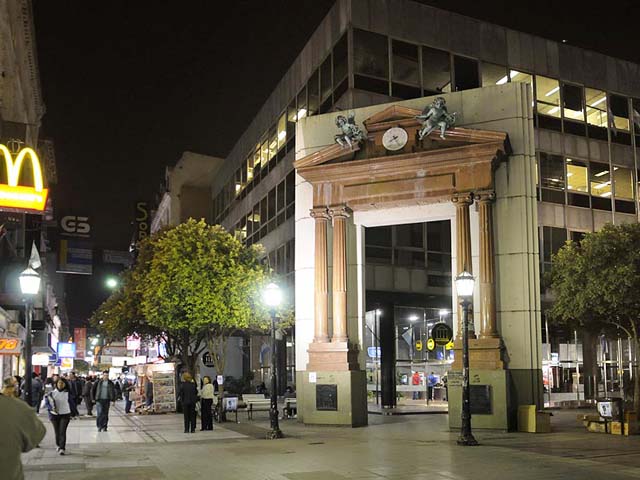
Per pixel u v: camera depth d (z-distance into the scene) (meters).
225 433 21.75
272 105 41.81
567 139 37.22
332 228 24.31
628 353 35.78
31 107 37.22
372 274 30.58
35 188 13.41
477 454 15.60
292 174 37.53
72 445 18.55
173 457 15.73
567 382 35.28
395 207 23.78
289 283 37.38
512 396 21.14
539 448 16.69
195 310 28.83
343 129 23.78
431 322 33.97
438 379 33.78
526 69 36.22
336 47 32.47
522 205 21.94
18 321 36.34
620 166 38.88
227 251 30.95
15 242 34.38
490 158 21.75
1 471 5.07
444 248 32.75
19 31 31.22
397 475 12.66
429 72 32.94
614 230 23.42
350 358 23.53
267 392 42.28
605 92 39.16
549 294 34.28
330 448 17.14
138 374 37.28
